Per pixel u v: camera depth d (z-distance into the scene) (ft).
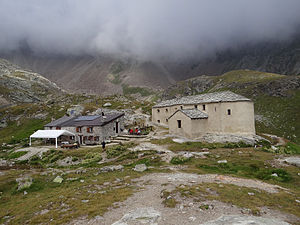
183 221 30.60
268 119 374.43
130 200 42.60
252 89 526.98
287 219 32.30
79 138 165.48
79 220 34.68
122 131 181.68
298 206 39.19
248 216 31.55
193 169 71.10
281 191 48.85
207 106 150.00
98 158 104.47
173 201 39.24
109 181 60.85
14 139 217.36
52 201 46.91
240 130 134.51
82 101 404.36
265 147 111.55
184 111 144.77
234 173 67.92
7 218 42.14
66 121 187.93
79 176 72.84
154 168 75.15
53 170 92.38
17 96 530.68
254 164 75.66
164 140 131.13
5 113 319.47
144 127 188.96
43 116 299.17
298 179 60.64
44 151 140.26
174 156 89.45
